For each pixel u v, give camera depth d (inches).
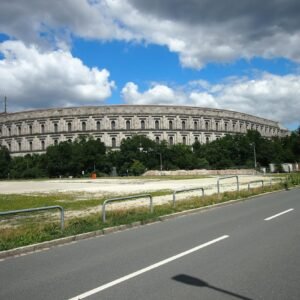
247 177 2517.2
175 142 5280.5
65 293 251.4
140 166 4141.2
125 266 317.1
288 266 304.7
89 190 1535.4
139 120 5231.3
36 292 255.1
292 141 4972.9
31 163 4731.8
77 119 5246.1
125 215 610.2
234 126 5772.6
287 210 682.2
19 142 5492.1
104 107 5216.5
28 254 380.5
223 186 1503.4
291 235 438.0
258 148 4552.2
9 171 4729.3
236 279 272.1
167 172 3917.3
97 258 351.3
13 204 964.0
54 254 377.1
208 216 640.4
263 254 346.9
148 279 277.1
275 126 6801.2
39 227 510.0
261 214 639.8
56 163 4377.5
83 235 466.0
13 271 313.1
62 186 1989.4
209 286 257.8
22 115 5467.5
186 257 341.7
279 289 249.1
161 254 357.4
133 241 433.1
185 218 627.8
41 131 5378.9
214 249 372.5
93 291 253.6
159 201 900.6
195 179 2506.2
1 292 257.1
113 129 5196.9
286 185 1315.2
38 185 2214.6
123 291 251.6
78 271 306.3
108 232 503.8
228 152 4581.7
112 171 4530.0
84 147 4503.0
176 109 5319.9
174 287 257.3
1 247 389.1
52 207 475.5
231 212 686.5
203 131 5428.2
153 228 527.5
